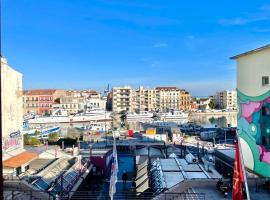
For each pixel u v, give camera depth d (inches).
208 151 3196.4
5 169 1569.9
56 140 3599.9
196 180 1264.8
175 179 1630.2
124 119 6855.3
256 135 1579.7
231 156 1899.6
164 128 5211.6
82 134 4414.4
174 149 3090.6
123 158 2955.2
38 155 1936.5
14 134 1871.3
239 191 720.3
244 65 1699.1
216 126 5374.0
